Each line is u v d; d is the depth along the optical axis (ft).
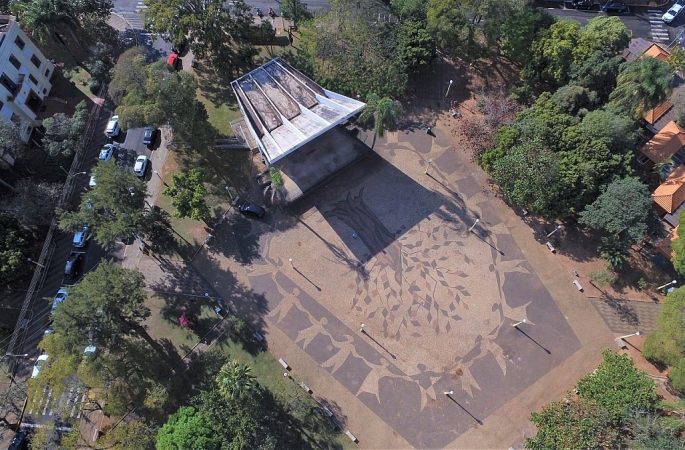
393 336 193.88
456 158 231.71
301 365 189.16
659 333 178.91
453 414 180.86
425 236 213.25
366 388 185.26
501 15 231.91
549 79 248.11
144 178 225.76
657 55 238.07
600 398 160.35
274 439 160.86
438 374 187.32
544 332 194.39
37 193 201.05
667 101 226.79
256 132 213.46
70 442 154.71
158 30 222.48
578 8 280.92
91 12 246.68
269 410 180.14
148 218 192.54
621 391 159.74
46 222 206.59
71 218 185.57
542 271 205.77
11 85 217.15
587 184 197.26
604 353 173.47
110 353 169.17
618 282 202.90
